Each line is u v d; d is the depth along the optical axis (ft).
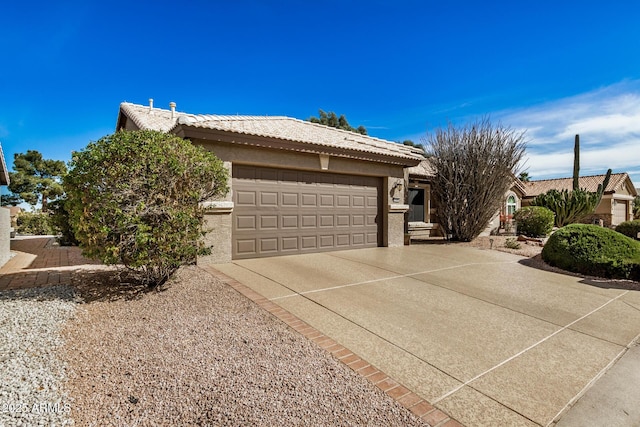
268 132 31.19
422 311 17.19
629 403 9.71
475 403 9.50
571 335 14.74
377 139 49.42
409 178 49.44
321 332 14.05
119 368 10.32
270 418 8.24
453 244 43.73
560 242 29.58
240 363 10.92
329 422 8.23
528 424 8.64
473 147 44.80
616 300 20.25
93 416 8.09
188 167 18.31
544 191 100.58
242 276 22.76
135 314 14.94
